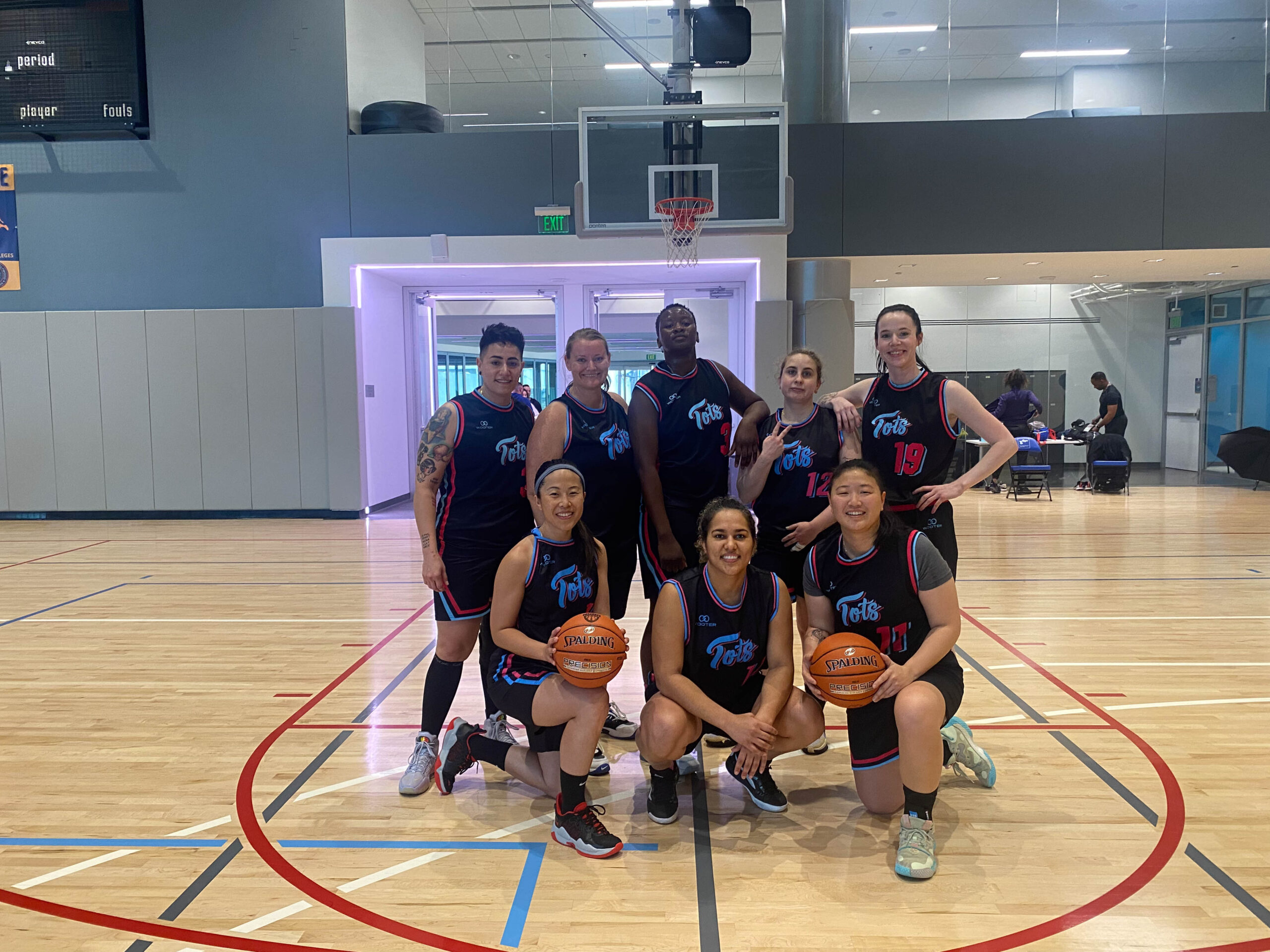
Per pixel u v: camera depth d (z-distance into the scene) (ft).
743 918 5.91
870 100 26.89
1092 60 26.32
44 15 26.81
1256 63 26.04
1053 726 9.66
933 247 26.73
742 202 21.90
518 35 26.66
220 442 28.07
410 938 5.69
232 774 8.50
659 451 8.82
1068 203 26.50
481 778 8.51
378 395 29.53
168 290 28.02
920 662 6.91
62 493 28.40
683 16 21.68
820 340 26.76
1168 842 6.97
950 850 6.85
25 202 28.02
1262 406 36.47
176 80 27.37
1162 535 23.82
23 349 28.07
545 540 7.51
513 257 27.07
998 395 42.75
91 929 5.82
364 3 28.04
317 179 27.35
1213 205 26.32
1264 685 11.10
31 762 8.81
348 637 13.82
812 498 8.49
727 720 6.98
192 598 16.70
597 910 6.03
